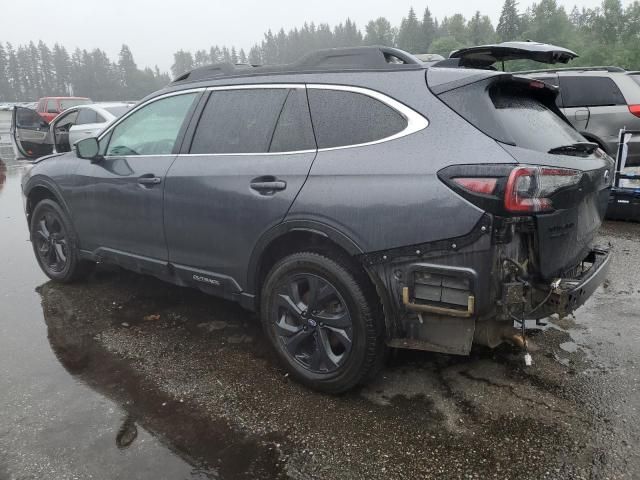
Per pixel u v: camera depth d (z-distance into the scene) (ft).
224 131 10.76
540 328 11.93
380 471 7.56
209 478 7.47
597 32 256.93
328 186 8.75
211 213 10.48
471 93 8.18
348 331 8.92
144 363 10.74
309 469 7.63
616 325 12.06
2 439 8.31
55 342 11.69
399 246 8.04
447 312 7.87
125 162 12.55
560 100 24.61
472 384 9.72
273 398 9.43
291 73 10.06
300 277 9.43
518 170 7.28
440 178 7.73
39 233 15.47
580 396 9.25
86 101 66.80
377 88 8.88
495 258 7.52
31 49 498.28
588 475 7.36
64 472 7.59
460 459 7.76
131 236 12.55
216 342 11.65
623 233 20.56
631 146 21.52
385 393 9.51
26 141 46.50
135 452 8.00
